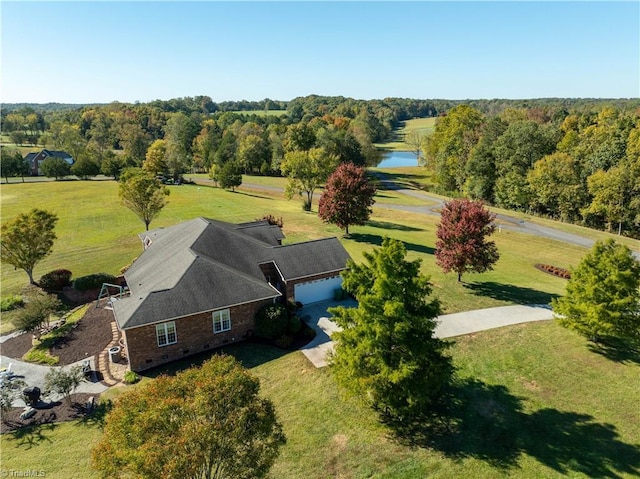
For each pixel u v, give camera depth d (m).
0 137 169.62
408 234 47.41
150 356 21.39
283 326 23.61
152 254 30.38
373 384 15.26
